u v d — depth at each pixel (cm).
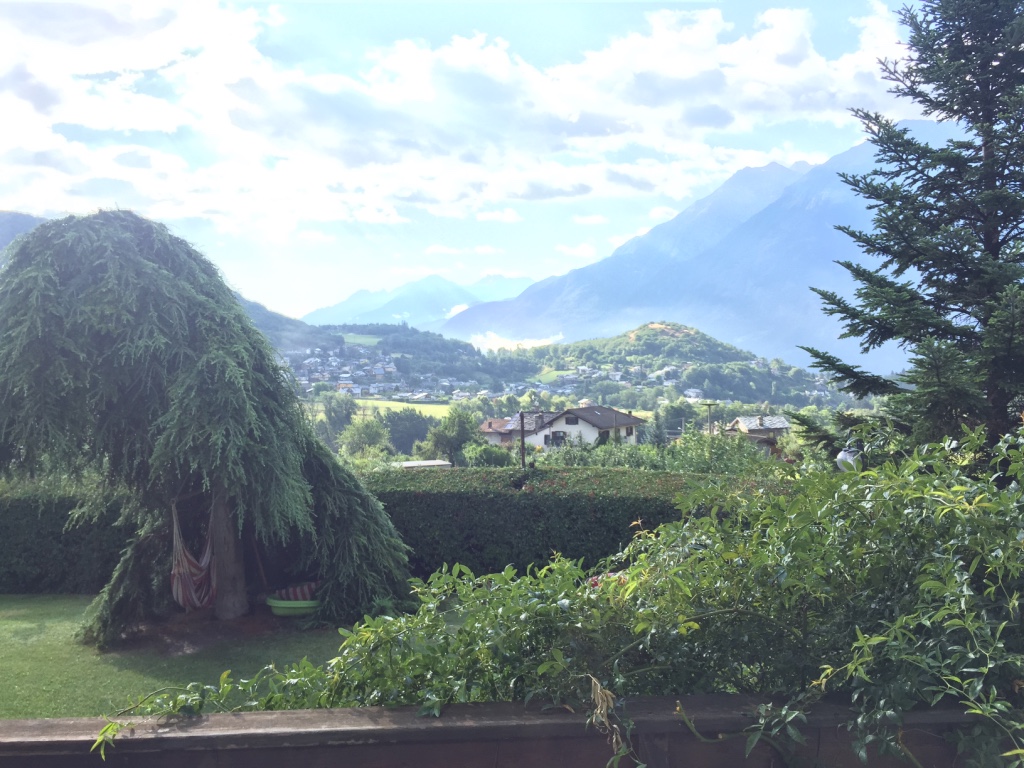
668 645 196
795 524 205
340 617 765
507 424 8481
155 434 694
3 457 695
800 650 195
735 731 175
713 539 218
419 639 203
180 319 680
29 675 622
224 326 707
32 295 635
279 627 753
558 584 204
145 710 186
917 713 174
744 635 198
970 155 758
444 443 6838
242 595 784
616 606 200
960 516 188
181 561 752
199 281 717
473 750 173
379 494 978
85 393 661
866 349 820
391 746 171
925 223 779
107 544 959
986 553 182
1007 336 647
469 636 202
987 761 166
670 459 1686
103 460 721
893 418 713
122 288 664
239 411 682
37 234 673
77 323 650
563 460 2031
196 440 668
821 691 178
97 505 801
